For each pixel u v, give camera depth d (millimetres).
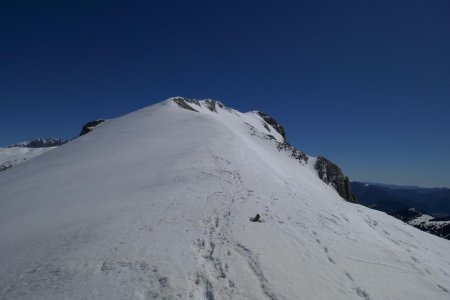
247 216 17281
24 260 13867
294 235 15570
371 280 12734
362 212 23516
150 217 17094
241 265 12320
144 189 23703
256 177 26500
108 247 13719
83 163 37312
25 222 20078
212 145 37844
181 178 25516
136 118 64562
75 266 12414
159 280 11266
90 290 10891
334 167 71500
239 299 10516
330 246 14984
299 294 10984
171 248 13508
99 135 54625
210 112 87875
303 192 25828
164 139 44844
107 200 22094
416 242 19750
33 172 39188
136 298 10422
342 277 12523
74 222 17891
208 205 18875
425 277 14008
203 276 11648
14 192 29750
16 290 11531
